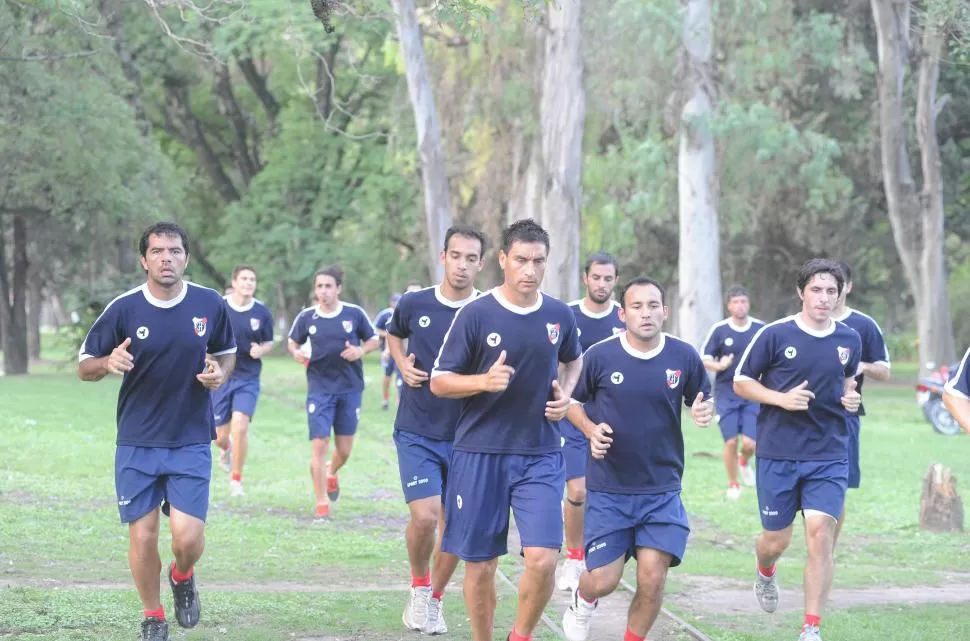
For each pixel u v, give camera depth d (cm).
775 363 1894
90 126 6694
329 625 1802
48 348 13938
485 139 6231
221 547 2503
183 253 1623
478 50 5812
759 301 8894
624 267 8594
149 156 7906
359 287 11125
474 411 1562
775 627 1916
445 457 1872
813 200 7369
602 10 5931
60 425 4644
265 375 8631
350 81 10656
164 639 1628
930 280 6900
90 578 2111
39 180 6844
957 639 1833
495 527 1559
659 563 1592
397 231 10756
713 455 4459
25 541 2469
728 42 6881
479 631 1566
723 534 2936
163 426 1633
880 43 6644
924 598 2217
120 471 1631
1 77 5834
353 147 10831
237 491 3200
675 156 7275
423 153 5288
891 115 6738
